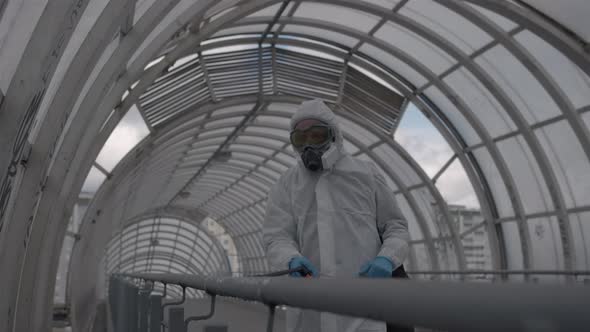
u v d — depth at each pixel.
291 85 21.27
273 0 14.91
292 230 3.79
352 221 3.64
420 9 16.84
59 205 10.37
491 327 0.51
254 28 17.81
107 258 46.38
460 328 0.54
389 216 3.79
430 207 24.25
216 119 22.78
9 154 4.83
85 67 7.04
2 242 6.50
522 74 17.70
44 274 10.19
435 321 0.58
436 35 17.20
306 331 3.50
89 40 6.98
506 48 16.31
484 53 17.67
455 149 21.42
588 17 14.77
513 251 21.42
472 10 15.60
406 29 18.02
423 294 0.61
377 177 3.82
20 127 4.92
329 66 20.38
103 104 10.35
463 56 17.52
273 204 3.86
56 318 22.42
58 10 4.94
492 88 17.81
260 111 22.89
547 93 17.67
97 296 24.31
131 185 26.95
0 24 5.29
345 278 0.86
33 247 8.40
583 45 15.39
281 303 1.19
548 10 15.10
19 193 6.68
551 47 16.31
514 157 20.11
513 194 20.17
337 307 0.82
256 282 1.37
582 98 17.06
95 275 23.58
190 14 11.08
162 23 10.61
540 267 20.20
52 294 11.16
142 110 19.06
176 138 23.69
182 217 48.03
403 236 3.61
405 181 24.66
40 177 6.80
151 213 46.88
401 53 18.75
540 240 20.08
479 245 22.72
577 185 18.62
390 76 20.36
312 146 3.63
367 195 3.70
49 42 4.95
